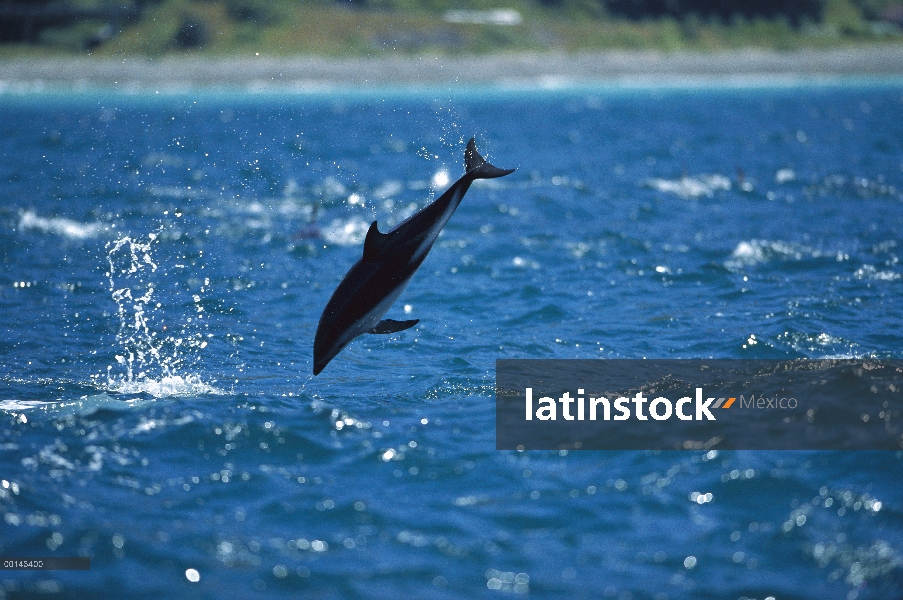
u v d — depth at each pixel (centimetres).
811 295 5888
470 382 4472
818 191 10619
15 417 3906
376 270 3441
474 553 2878
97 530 2988
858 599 2617
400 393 4316
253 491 3278
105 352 5009
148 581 2722
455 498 3225
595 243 7825
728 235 8025
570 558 2847
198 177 12500
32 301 6066
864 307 5544
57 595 2645
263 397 4219
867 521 3008
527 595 2659
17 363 4769
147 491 3272
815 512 3069
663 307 5819
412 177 12850
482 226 8750
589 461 3478
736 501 3155
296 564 2817
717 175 12306
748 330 5119
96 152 15438
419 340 5253
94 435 3722
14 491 3228
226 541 2944
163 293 6356
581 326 5447
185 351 5062
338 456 3559
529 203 10125
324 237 8356
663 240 7869
